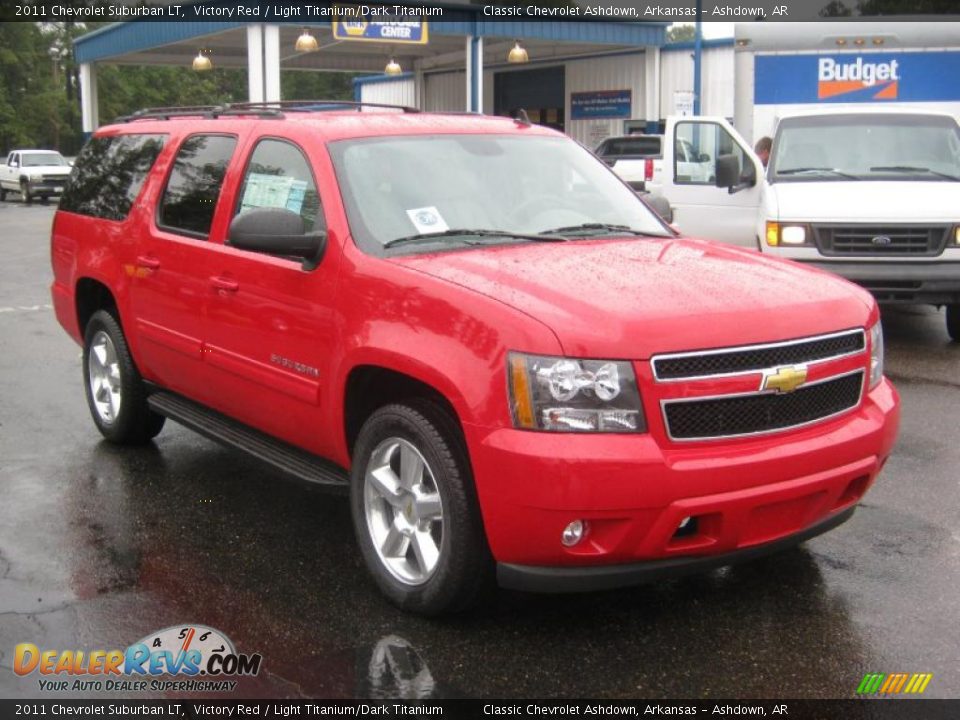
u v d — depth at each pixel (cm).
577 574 386
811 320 411
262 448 528
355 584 467
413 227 479
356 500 456
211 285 541
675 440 381
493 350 388
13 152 4094
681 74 2906
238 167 550
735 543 393
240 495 585
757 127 1273
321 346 468
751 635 415
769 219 972
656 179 1859
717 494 381
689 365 385
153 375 625
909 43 1229
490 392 385
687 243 511
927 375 857
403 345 418
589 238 502
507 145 548
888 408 440
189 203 585
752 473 385
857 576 468
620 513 372
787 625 423
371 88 3984
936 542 504
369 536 450
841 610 435
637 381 377
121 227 638
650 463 371
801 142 1086
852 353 425
